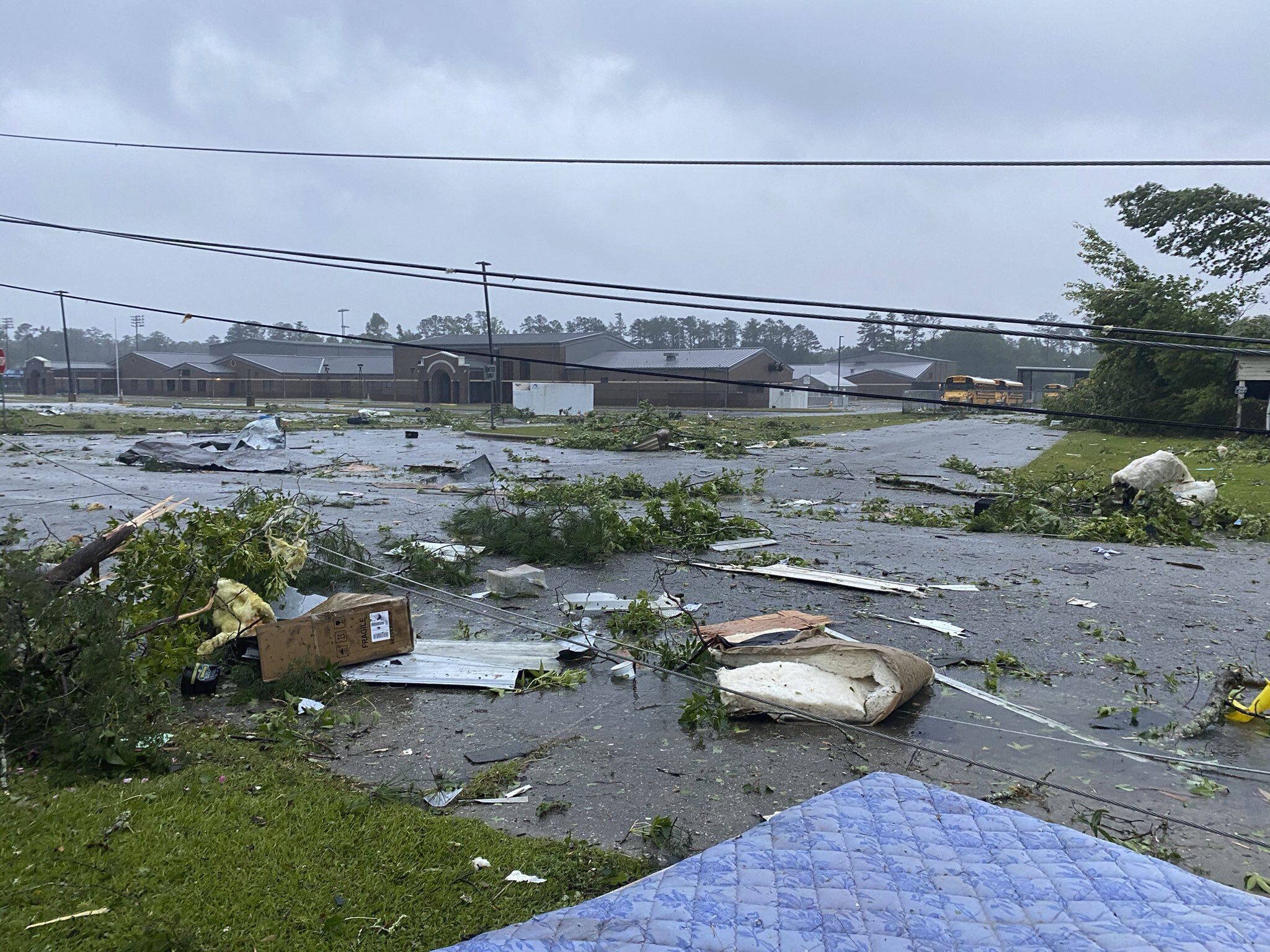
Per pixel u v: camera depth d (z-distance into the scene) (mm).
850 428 46312
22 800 4531
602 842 4391
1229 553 12758
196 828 4332
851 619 8812
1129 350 36719
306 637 6648
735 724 6004
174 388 90500
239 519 8031
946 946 2180
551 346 76812
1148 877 2449
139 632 5805
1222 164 5977
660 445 31000
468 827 4457
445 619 8602
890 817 2799
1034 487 18344
